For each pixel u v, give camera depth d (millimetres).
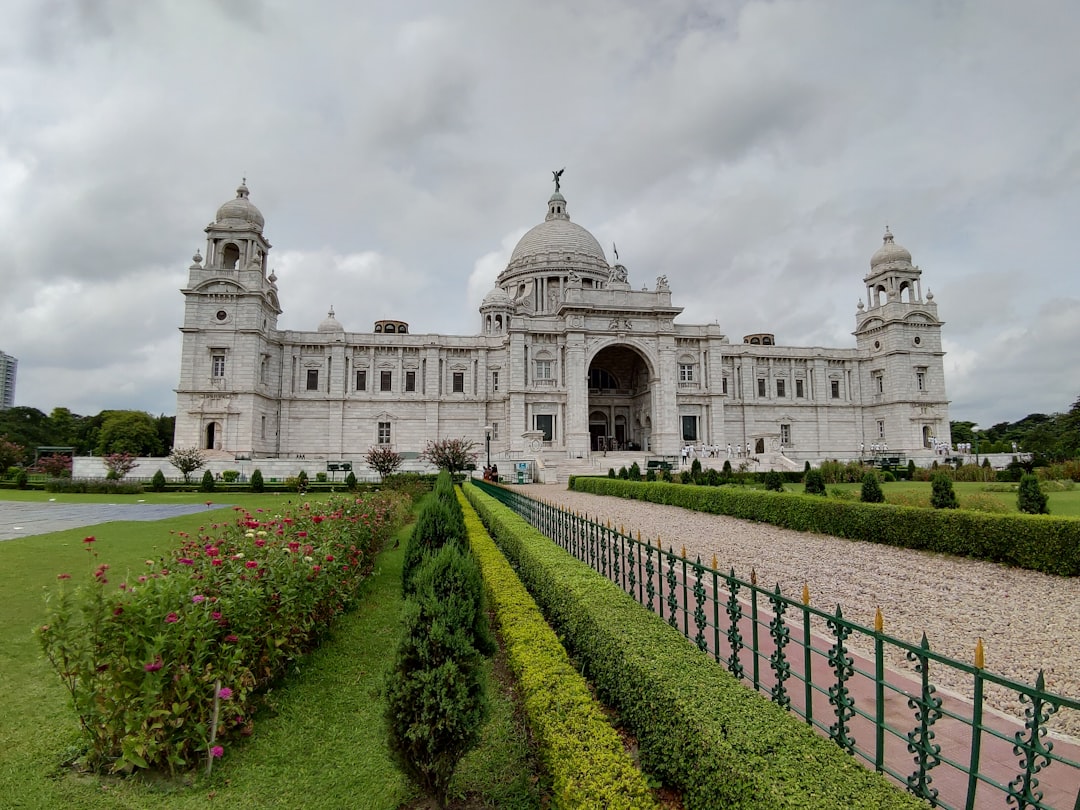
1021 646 10039
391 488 40375
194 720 6992
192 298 69625
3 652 10109
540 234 102938
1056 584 13828
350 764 7152
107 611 6734
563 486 54781
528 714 6703
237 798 6523
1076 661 9328
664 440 77562
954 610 12102
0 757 7137
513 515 18766
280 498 42000
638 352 80062
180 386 68250
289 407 76750
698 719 5219
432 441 73438
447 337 82000
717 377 82562
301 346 78000
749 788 4355
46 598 7207
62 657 6770
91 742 7027
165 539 21141
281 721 8180
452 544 7902
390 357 80250
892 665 9234
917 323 89000
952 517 16859
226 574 8547
